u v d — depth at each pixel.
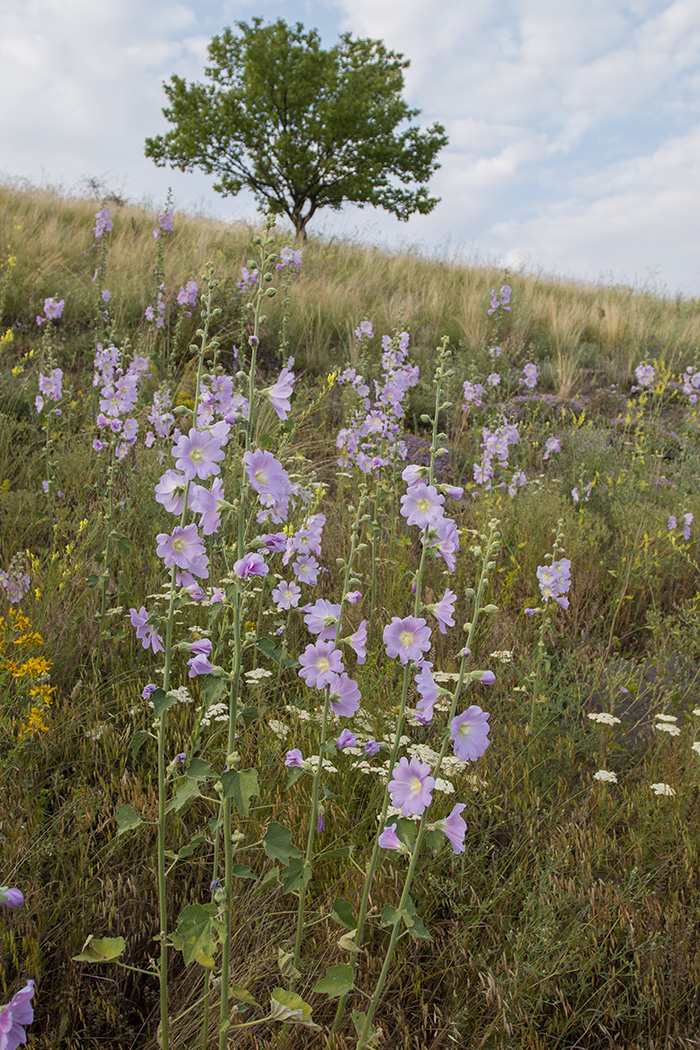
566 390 9.82
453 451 7.46
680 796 3.06
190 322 8.34
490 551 2.06
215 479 2.10
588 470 7.09
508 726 3.67
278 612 4.12
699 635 4.60
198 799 2.88
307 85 23.94
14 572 3.68
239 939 2.33
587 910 2.53
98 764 3.04
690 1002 2.31
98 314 7.20
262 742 3.13
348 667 3.88
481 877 2.68
